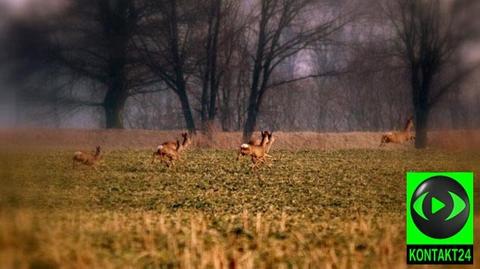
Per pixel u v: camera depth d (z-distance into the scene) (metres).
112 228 55.41
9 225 51.41
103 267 44.56
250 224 60.22
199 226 57.28
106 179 98.81
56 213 64.75
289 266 46.03
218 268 44.94
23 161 105.31
